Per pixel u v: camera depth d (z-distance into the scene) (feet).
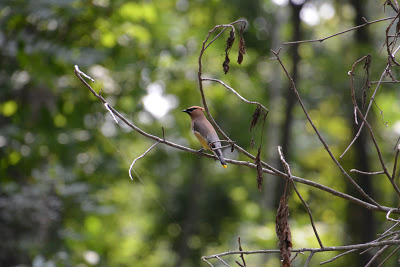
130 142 56.85
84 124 49.16
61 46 40.11
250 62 68.13
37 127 48.88
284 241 16.07
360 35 47.01
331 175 56.70
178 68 61.87
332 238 51.31
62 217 45.06
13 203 41.93
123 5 46.60
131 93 53.36
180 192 69.51
